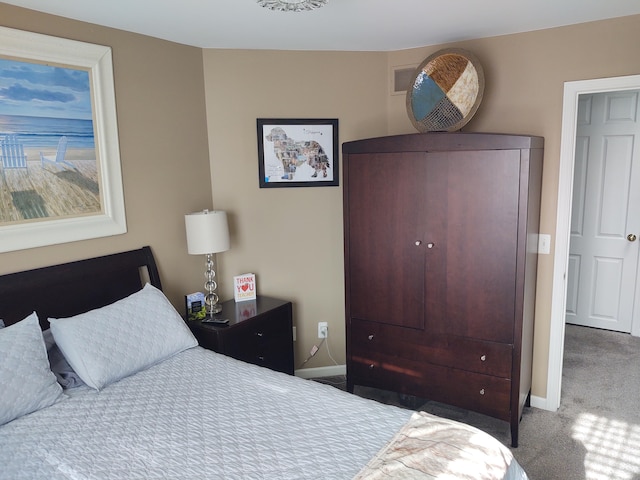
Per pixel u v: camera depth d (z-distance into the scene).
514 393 2.63
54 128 2.36
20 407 1.83
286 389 2.06
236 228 3.35
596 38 2.66
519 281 2.54
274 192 3.37
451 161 2.62
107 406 1.93
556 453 2.59
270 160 3.32
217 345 2.76
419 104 2.98
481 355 2.71
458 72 2.86
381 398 3.29
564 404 3.11
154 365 2.32
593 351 3.93
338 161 3.41
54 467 1.56
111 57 2.59
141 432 1.74
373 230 2.94
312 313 3.56
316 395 2.00
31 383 1.89
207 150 3.23
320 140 3.36
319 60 3.29
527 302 2.68
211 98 3.20
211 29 2.70
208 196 3.26
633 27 2.56
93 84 2.51
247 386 2.10
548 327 3.01
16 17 2.19
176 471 1.51
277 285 3.48
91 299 2.52
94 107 2.52
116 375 2.12
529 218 2.54
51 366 2.13
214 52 3.16
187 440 1.68
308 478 1.46
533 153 2.54
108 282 2.60
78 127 2.46
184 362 2.35
